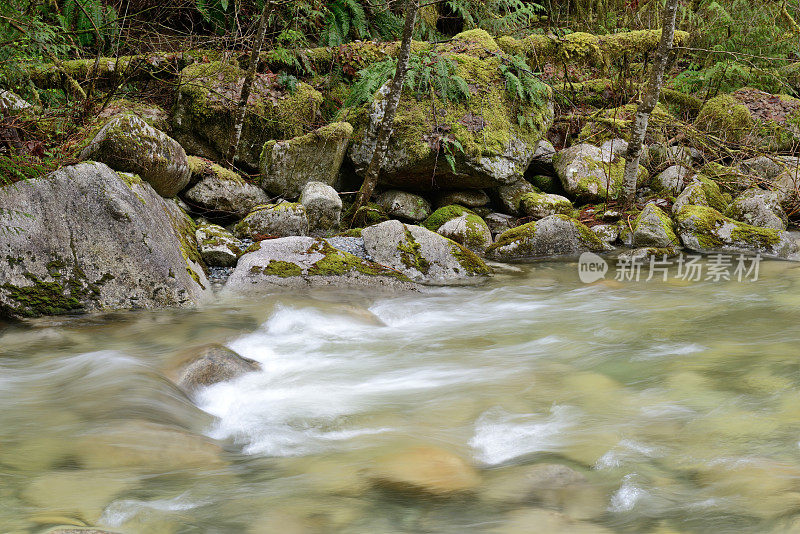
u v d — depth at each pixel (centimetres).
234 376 403
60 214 522
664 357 430
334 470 280
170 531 229
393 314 556
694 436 309
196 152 820
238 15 930
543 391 378
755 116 982
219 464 288
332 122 830
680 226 758
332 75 886
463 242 751
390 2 973
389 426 334
